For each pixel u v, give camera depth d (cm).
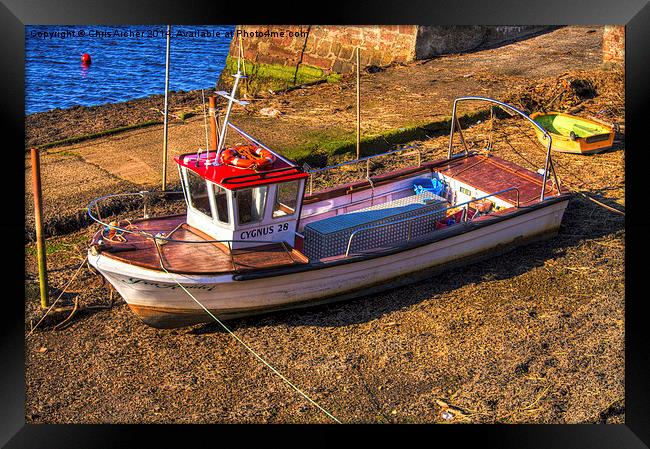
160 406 847
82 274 1107
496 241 1170
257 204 970
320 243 1048
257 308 992
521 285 1105
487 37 2552
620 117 1792
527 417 830
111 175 1426
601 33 2669
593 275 1129
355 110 1850
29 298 1034
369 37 2362
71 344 957
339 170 1507
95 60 3075
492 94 1955
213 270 929
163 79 2889
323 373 902
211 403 852
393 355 936
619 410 840
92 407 845
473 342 966
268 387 880
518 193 1155
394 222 1046
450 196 1268
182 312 962
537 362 925
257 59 2533
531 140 1681
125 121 1834
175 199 1355
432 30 2373
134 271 916
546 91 1941
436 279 1125
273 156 1020
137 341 967
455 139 1691
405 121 1748
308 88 2103
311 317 1023
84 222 1252
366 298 1073
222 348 953
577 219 1311
